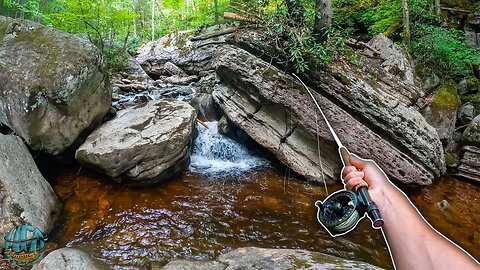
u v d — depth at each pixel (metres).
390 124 7.27
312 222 5.89
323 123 7.36
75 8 13.13
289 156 7.52
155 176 6.43
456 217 6.38
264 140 7.67
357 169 1.01
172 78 14.77
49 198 5.42
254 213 6.04
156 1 29.12
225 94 8.47
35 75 5.74
